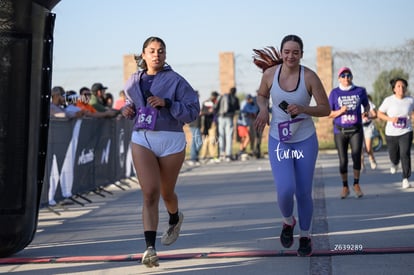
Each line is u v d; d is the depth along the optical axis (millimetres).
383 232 11312
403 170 17719
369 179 20234
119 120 20469
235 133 36531
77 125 16188
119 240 11477
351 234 11219
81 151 16516
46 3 9641
